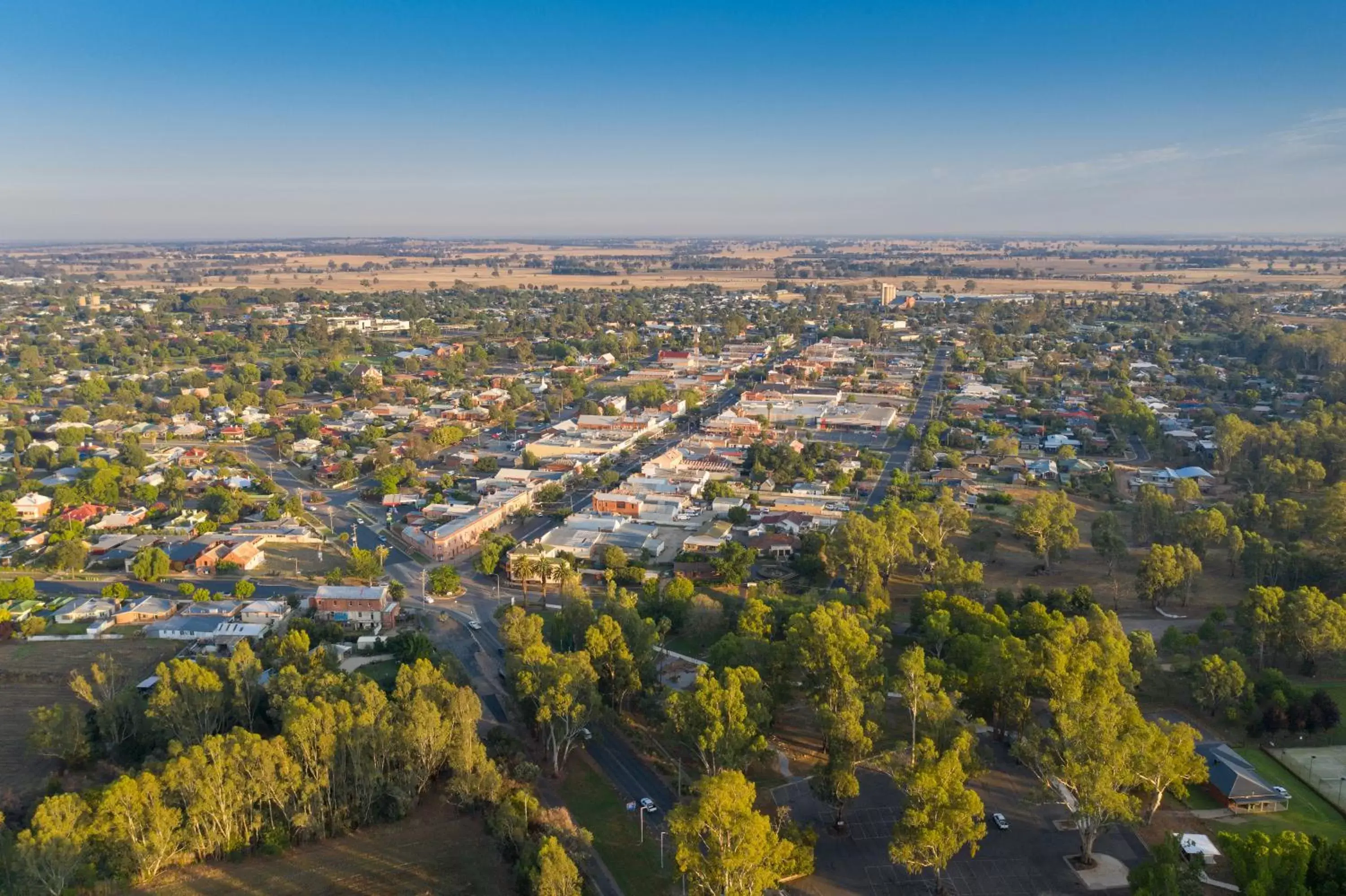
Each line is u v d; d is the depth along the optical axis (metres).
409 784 142.00
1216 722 164.12
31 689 183.75
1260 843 112.88
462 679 184.50
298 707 138.38
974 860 129.62
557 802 146.00
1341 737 160.00
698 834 114.50
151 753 153.12
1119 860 129.12
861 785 148.88
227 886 125.31
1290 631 180.75
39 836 116.88
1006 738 160.12
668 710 149.25
